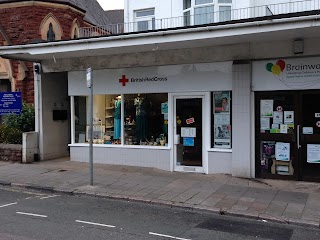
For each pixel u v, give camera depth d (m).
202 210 7.49
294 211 7.28
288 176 9.80
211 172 10.69
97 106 12.65
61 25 18.08
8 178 10.38
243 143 10.12
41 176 10.59
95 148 12.47
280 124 9.88
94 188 9.12
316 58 9.33
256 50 9.84
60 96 14.03
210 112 10.73
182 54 10.82
